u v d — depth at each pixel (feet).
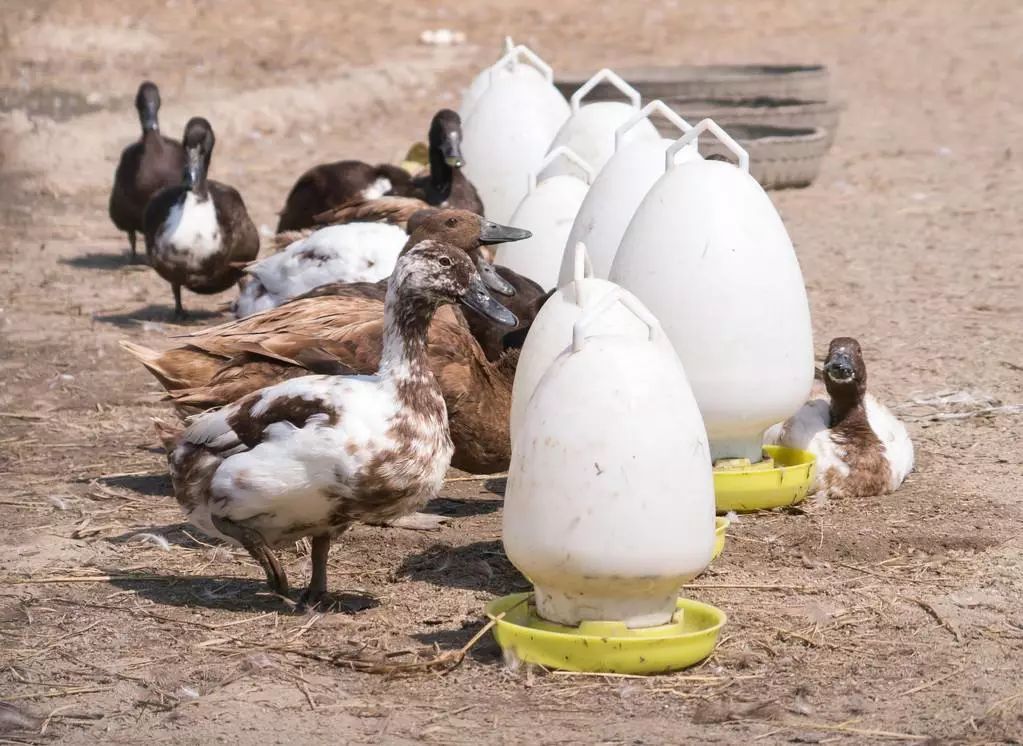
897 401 52.85
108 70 133.39
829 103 108.27
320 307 41.93
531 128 67.15
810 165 97.66
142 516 41.63
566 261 45.78
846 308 67.21
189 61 141.18
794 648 31.73
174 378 40.24
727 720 27.94
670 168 40.81
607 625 30.04
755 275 39.29
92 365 58.44
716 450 41.34
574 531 29.04
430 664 30.37
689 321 39.14
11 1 163.53
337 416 32.01
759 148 95.55
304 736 27.53
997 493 43.06
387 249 51.78
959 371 56.65
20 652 31.86
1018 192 95.71
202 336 40.81
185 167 64.64
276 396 32.68
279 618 33.81
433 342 40.11
